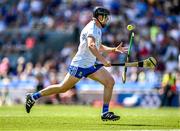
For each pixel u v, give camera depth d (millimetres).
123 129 28234
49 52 78438
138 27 80000
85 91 67000
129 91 66750
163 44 77438
